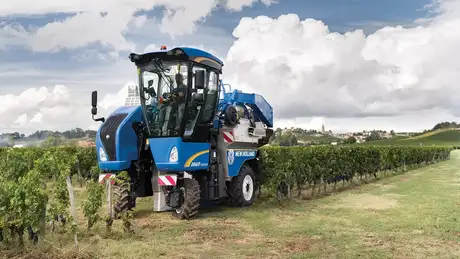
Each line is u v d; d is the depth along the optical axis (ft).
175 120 35.09
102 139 36.86
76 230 24.80
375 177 80.43
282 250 26.05
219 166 40.52
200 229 31.65
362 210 40.50
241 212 39.27
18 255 23.32
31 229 24.99
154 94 36.24
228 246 26.94
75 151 59.41
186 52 35.06
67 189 28.48
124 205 35.55
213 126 39.32
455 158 207.21
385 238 28.84
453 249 26.16
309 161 52.49
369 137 538.88
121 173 32.81
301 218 36.42
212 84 38.73
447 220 34.60
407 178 80.43
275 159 48.19
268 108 49.62
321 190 60.39
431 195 50.83
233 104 43.37
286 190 48.06
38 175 25.75
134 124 37.14
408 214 37.63
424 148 133.80
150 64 36.24
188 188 35.50
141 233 29.91
